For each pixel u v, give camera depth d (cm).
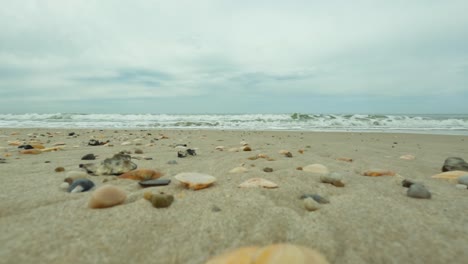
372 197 220
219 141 743
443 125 1553
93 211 182
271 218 175
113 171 287
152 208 189
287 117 1894
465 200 212
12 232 151
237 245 144
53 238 146
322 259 115
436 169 355
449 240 146
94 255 132
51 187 236
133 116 2167
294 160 408
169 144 638
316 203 195
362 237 150
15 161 372
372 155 493
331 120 1759
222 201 205
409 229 159
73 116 2173
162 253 136
